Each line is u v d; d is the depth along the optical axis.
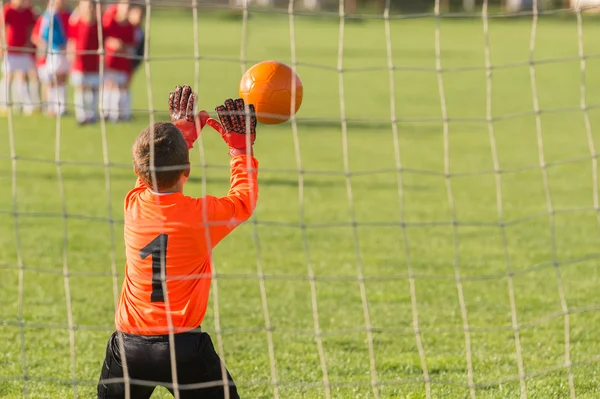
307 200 42.09
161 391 19.22
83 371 20.47
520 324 24.58
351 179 47.31
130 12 61.88
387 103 79.75
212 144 56.50
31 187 43.00
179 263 14.18
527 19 195.12
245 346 22.55
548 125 68.00
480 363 21.23
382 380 20.09
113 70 62.19
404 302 26.72
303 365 21.12
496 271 30.48
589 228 37.50
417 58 116.12
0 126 60.31
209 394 14.27
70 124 62.22
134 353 14.09
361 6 196.75
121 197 41.56
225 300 26.56
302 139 59.94
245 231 35.88
